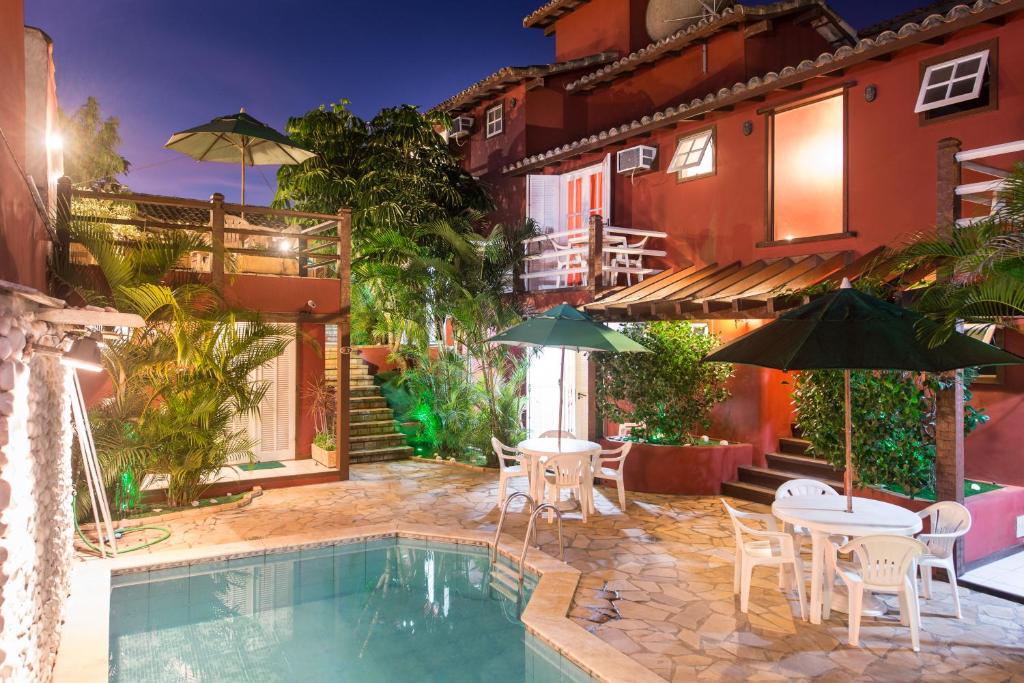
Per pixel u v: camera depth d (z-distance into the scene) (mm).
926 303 6812
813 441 8727
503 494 10555
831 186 11969
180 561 8000
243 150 12898
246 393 10602
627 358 11594
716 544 8695
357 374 16406
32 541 4297
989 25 8789
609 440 12109
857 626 5848
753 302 9359
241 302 11602
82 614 6344
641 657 5621
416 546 9039
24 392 3924
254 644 6152
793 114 11711
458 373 15039
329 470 12336
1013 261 5934
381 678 5508
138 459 9586
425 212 16406
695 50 14109
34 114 6867
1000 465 9328
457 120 19234
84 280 9492
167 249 10023
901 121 9789
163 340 9852
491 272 14852
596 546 8609
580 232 13586
